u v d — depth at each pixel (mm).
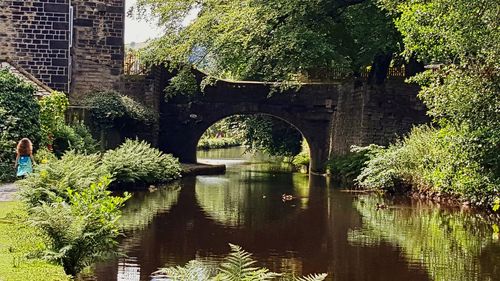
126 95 32312
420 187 24609
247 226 17953
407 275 12789
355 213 20625
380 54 31344
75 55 31562
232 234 16734
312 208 21797
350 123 34750
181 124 36844
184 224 18016
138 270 12625
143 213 19859
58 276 9742
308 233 17062
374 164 26797
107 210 11609
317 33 28406
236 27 28906
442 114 22047
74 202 11469
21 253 10797
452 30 17656
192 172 34562
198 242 15578
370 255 14484
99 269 12641
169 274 9109
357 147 31188
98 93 30734
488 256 14328
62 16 29859
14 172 19984
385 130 32938
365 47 29750
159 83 34750
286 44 27734
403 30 21344
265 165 46125
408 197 24688
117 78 32250
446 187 22734
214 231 17078
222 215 19891
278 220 19109
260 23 28188
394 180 25703
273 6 28016
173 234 16484
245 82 37219
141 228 17219
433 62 24312
